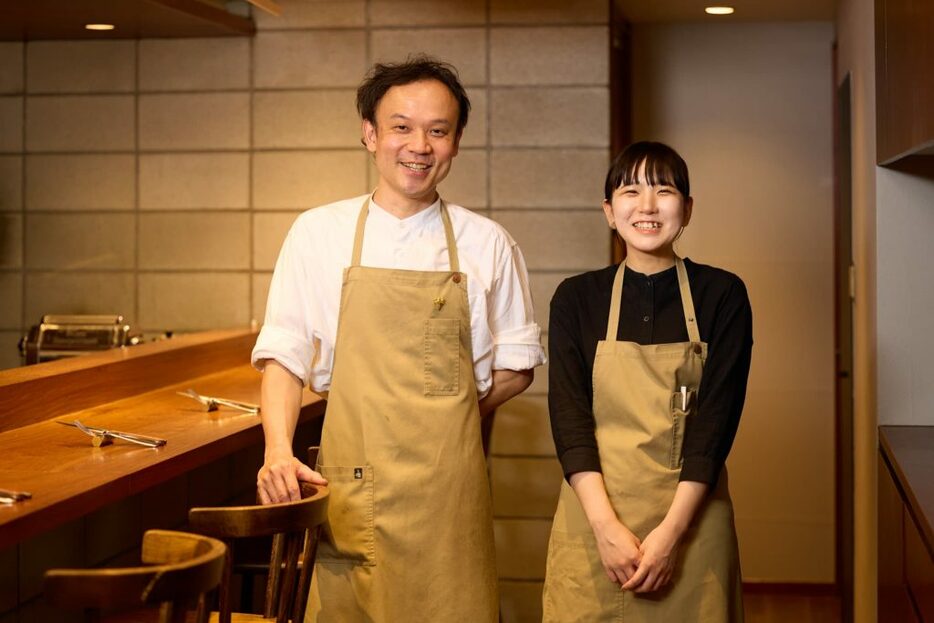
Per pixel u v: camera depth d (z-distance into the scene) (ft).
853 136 13.62
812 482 17.72
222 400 11.16
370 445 8.09
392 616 8.10
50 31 15.80
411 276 8.21
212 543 6.09
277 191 16.25
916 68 8.43
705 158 17.84
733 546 8.06
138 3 13.92
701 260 17.90
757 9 16.70
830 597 17.52
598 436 8.05
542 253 15.84
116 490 7.89
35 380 10.25
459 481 8.17
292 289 8.41
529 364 8.73
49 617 9.37
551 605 8.24
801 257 17.72
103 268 16.66
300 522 7.23
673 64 17.84
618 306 8.15
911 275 10.93
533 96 15.74
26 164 16.69
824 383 17.67
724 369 7.93
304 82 16.12
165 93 16.37
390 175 8.25
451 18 15.80
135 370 12.01
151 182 16.48
